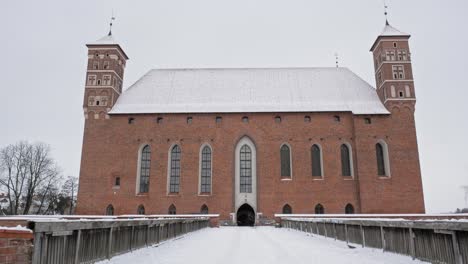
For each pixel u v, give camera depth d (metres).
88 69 52.03
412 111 48.88
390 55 51.00
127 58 57.88
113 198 47.34
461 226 8.54
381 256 12.07
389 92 49.62
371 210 45.56
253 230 32.56
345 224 17.34
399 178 46.59
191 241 19.05
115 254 11.88
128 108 51.12
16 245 6.45
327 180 47.19
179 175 48.22
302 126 49.28
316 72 57.56
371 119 48.78
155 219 16.73
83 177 48.06
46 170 68.50
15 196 64.56
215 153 48.62
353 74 56.81
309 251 13.99
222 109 50.50
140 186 48.38
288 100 52.00
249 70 58.28
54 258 7.93
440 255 9.65
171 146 49.16
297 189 46.94
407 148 47.59
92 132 49.69
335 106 50.53
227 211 46.50
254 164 49.03
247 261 11.37
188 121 49.91
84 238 9.60
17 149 65.81
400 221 11.74
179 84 55.66
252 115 49.91
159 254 12.95
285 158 48.81
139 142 49.25
